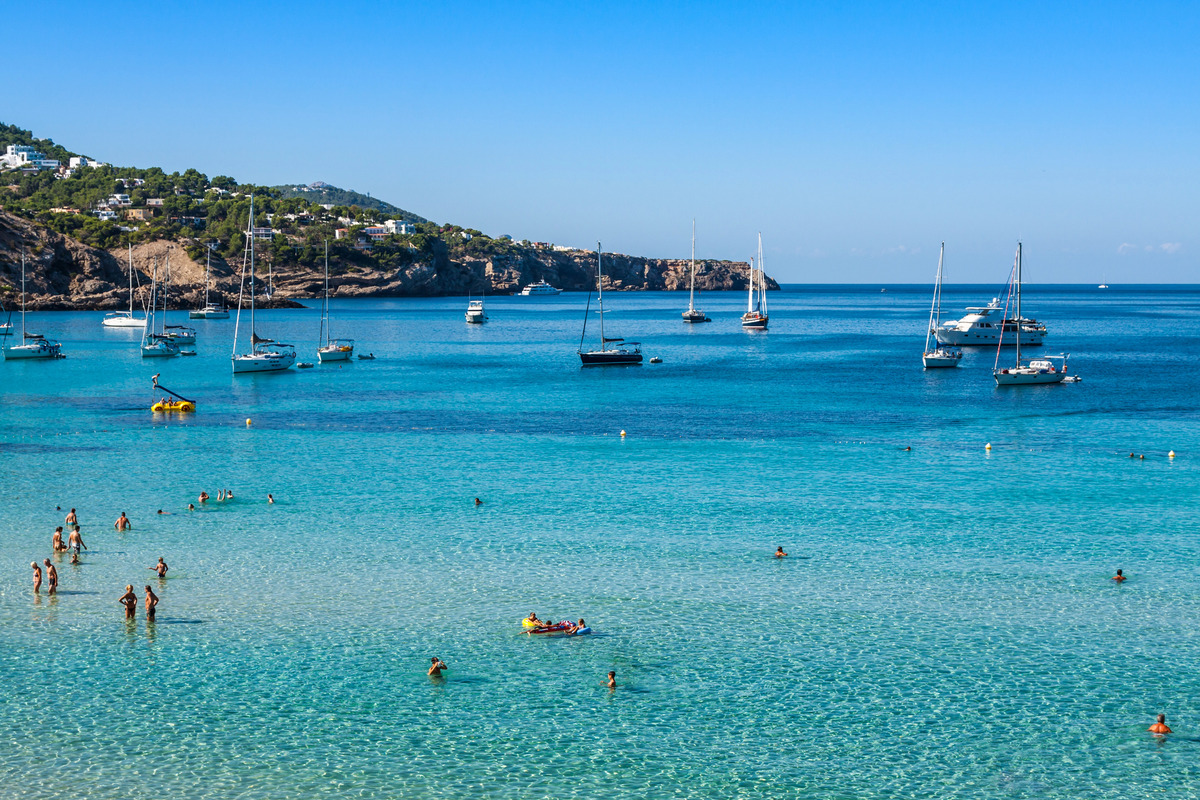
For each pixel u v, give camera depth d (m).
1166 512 54.66
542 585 42.41
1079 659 34.62
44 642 35.75
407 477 63.94
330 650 35.34
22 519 52.59
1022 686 32.53
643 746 28.84
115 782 26.66
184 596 40.78
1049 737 29.30
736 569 44.62
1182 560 45.81
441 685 32.62
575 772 27.42
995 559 46.09
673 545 48.41
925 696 31.88
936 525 52.03
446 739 29.16
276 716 30.44
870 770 27.59
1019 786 26.81
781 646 35.81
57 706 30.86
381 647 35.62
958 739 29.22
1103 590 41.72
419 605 39.91
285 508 55.53
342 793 26.27
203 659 34.47
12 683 32.38
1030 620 38.28
